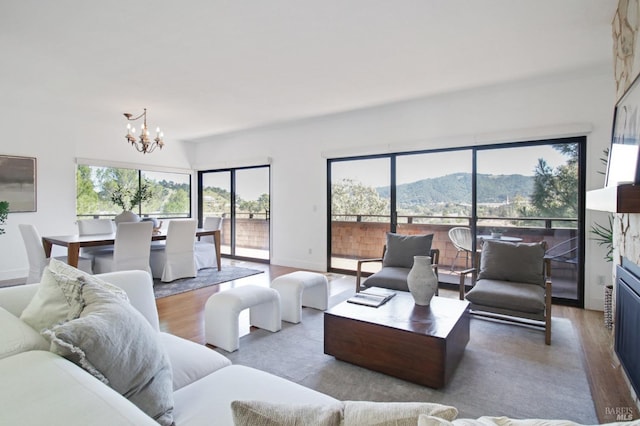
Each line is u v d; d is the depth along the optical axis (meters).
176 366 1.50
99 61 3.15
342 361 2.43
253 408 0.70
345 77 3.58
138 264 4.25
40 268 3.84
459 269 4.45
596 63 3.26
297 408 0.74
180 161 7.20
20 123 4.90
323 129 5.53
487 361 2.44
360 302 2.67
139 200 6.05
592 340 2.81
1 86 3.83
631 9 2.11
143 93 4.08
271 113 5.03
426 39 2.77
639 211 1.68
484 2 2.27
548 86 3.78
